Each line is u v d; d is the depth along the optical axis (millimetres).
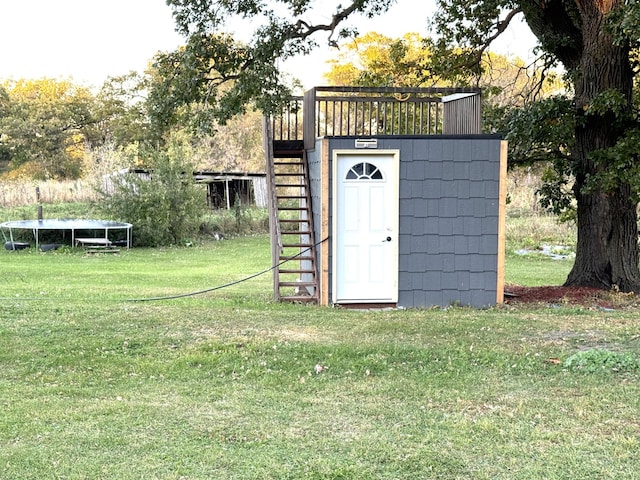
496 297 11805
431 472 4707
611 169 11555
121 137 53656
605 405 6047
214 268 19547
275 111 12695
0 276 16219
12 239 23656
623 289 12859
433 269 11711
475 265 11758
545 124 12328
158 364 7461
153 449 5094
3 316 9742
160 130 13828
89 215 30094
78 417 5758
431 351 7980
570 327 9406
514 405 6109
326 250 11609
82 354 7824
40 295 12320
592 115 12398
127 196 26281
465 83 15688
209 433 5418
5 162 60438
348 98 12594
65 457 4926
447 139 11594
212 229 29859
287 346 8180
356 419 5777
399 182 11594
